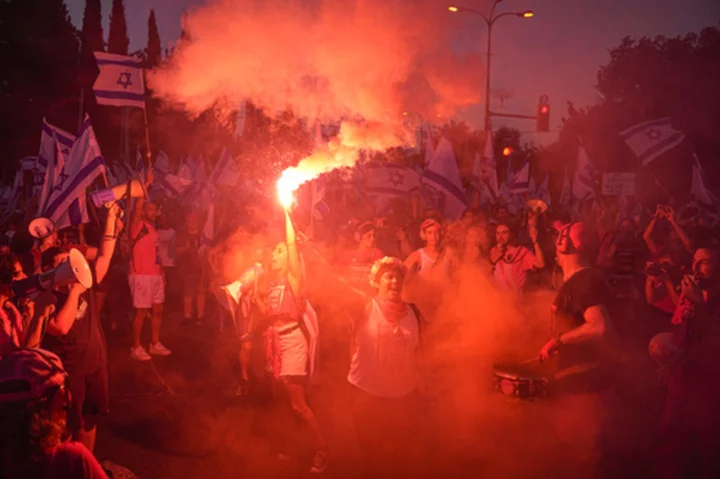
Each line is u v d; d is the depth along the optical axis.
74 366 4.62
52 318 4.38
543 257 8.38
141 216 9.54
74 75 54.44
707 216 13.62
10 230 11.46
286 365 5.52
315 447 5.53
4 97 51.75
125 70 8.23
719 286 5.11
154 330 9.77
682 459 4.86
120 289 12.50
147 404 7.30
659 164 44.75
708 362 4.75
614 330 4.70
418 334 5.02
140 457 5.77
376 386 4.93
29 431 2.73
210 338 11.07
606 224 13.28
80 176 8.27
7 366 2.78
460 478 5.10
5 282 4.59
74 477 2.81
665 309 7.18
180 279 12.72
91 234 10.02
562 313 4.79
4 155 51.22
